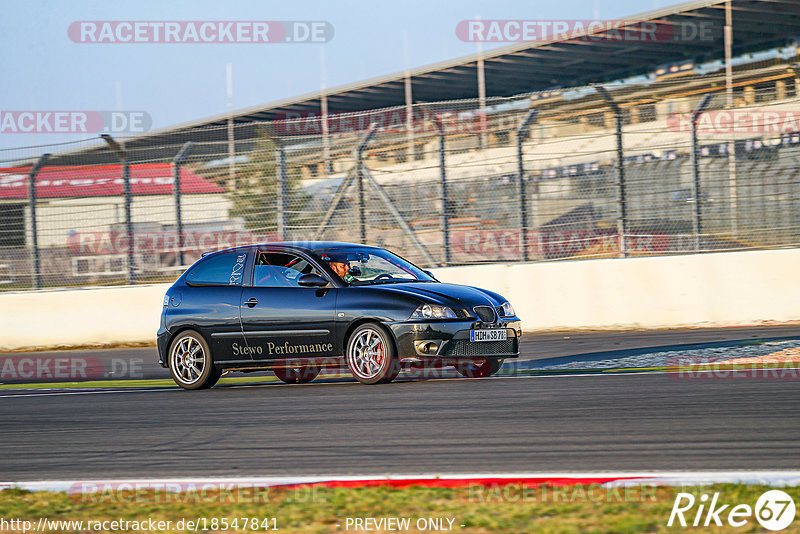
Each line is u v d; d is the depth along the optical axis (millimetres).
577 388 28812
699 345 40875
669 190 55812
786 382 28531
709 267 51594
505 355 32156
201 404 29375
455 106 55969
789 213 52531
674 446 19156
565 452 18969
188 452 20938
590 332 52250
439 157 56781
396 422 23469
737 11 112688
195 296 34906
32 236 63469
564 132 64625
